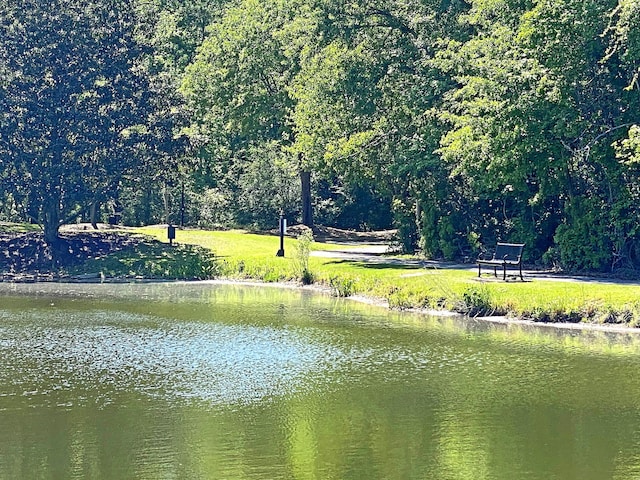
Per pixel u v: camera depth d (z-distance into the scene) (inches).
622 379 689.6
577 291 973.8
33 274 1492.4
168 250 1609.3
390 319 976.9
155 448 524.1
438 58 1315.2
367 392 653.9
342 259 1453.0
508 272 1190.9
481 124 1173.1
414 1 1466.5
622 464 496.4
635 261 1161.4
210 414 594.6
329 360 761.0
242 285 1348.4
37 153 1598.2
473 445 530.0
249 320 973.8
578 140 1159.6
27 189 1596.9
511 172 1160.2
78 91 1615.4
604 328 891.4
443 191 1389.0
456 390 658.2
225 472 483.5
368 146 1454.2
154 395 642.2
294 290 1274.6
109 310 1059.9
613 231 1162.6
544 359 759.1
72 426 567.2
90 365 740.0
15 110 1592.0
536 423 576.4
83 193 1617.9
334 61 1444.4
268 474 480.7
